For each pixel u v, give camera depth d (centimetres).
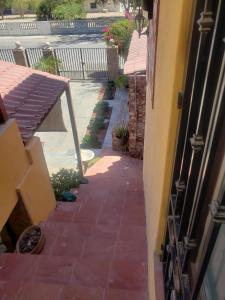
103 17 2538
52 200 503
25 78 555
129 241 418
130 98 686
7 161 354
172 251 178
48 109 475
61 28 2231
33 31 2261
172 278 182
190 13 136
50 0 2414
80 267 355
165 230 219
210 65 110
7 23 2256
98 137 959
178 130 162
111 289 315
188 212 148
